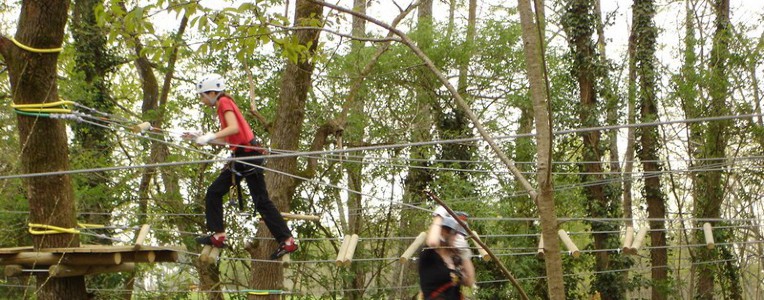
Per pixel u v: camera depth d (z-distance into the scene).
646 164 21.86
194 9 7.44
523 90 20.45
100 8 7.70
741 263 22.03
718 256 20.61
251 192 8.09
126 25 7.48
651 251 22.06
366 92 19.84
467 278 7.33
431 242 7.15
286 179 14.27
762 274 25.06
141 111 21.06
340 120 15.55
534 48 6.17
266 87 19.17
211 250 8.04
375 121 20.42
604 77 21.61
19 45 8.34
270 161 14.34
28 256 8.23
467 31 20.72
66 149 8.73
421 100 20.31
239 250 18.42
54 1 8.35
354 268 19.47
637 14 21.62
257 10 7.58
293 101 14.38
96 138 17.81
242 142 7.62
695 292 22.86
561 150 21.14
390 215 19.95
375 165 19.56
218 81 7.58
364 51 19.92
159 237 17.67
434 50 19.91
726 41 20.12
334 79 19.72
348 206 20.00
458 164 19.70
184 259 17.92
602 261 20.91
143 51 7.84
